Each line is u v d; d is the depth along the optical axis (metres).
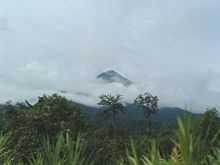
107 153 32.50
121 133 73.12
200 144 6.66
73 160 8.48
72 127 39.34
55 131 38.44
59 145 8.60
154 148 6.89
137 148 7.11
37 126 38.41
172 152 6.74
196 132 6.79
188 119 6.78
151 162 6.73
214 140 6.68
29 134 36.56
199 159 6.61
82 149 8.89
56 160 8.49
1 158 9.87
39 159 8.92
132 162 6.95
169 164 6.66
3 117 43.41
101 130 48.56
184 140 6.64
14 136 35.50
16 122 40.19
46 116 39.66
